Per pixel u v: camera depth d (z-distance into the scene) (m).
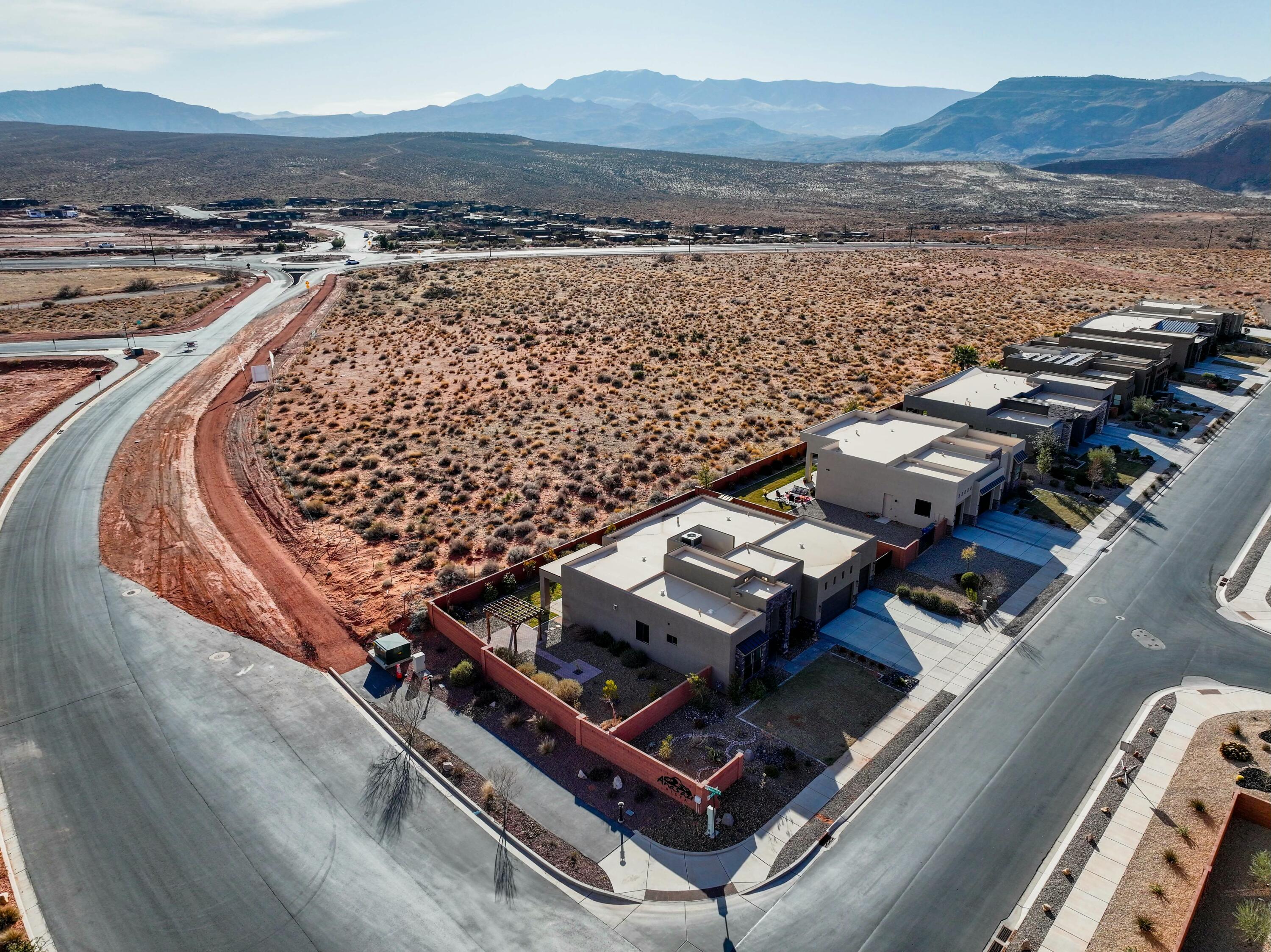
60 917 28.55
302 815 33.03
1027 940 26.59
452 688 41.03
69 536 58.22
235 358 105.81
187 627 47.00
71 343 112.31
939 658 42.66
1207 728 36.59
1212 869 28.53
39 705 40.16
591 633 44.91
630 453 71.38
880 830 31.50
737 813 32.41
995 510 59.97
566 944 27.23
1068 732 36.88
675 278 155.75
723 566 43.56
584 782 34.34
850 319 122.44
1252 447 71.19
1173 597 48.25
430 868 30.42
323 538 57.00
